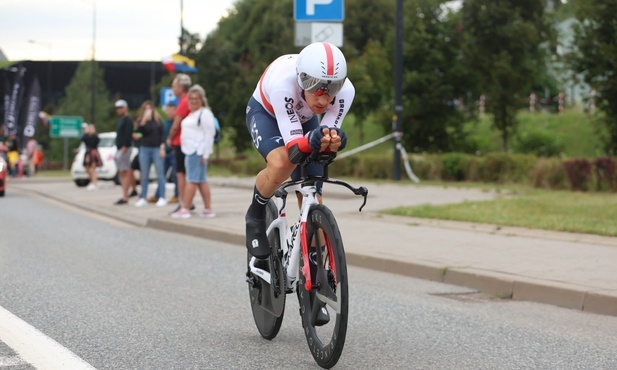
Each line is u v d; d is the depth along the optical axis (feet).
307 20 50.34
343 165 104.99
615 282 30.89
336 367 20.97
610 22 87.66
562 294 29.91
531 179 83.20
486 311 28.68
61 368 20.29
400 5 93.45
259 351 22.45
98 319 26.16
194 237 50.21
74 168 102.06
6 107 203.41
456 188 79.41
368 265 38.24
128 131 69.21
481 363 21.52
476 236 44.24
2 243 45.52
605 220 49.75
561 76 99.55
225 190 84.84
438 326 26.07
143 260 39.91
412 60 125.59
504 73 117.29
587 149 151.12
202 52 160.86
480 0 118.21
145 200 67.56
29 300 29.04
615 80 86.89
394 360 21.71
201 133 54.95
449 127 128.47
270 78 21.25
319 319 20.63
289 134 20.79
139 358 21.48
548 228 46.50
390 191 75.82
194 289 32.04
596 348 23.36
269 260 23.27
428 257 37.40
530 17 120.47
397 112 93.86
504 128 121.90
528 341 24.12
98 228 54.65
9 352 21.77
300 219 21.38
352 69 144.77
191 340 23.62
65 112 278.46
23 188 98.43
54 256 40.60
